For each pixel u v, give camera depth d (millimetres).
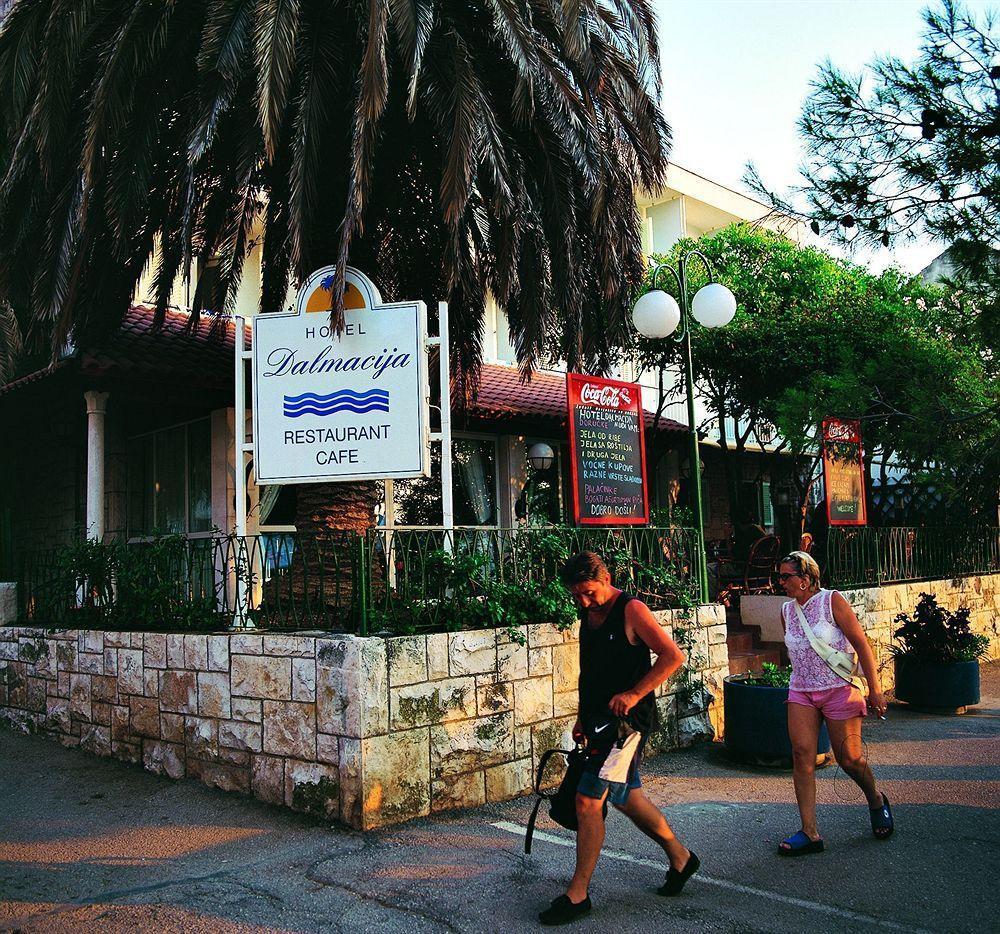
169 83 7602
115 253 7824
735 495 14656
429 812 5793
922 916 4148
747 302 13898
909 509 13391
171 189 8781
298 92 7660
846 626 5121
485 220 8664
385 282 10336
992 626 13539
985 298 8617
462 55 7125
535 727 6512
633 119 8555
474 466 12945
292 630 6289
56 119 7293
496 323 15922
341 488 7652
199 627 6816
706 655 8117
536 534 7070
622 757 4207
